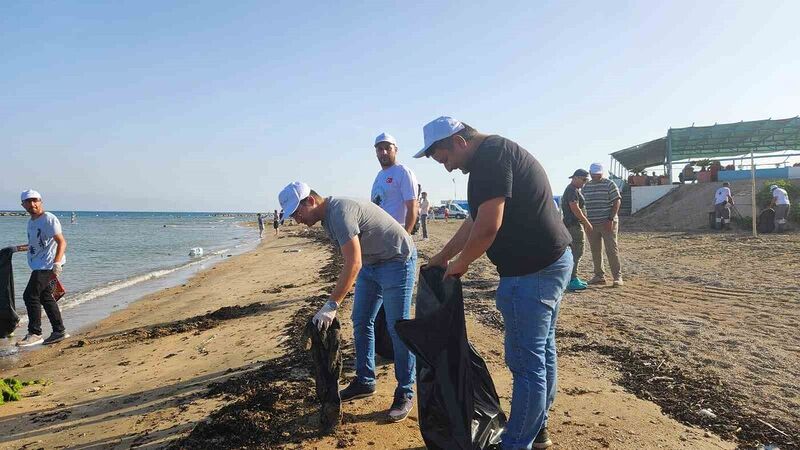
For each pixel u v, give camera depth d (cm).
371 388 420
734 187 2342
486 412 331
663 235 1845
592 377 450
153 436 380
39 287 812
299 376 477
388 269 385
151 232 6119
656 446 324
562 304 744
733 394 398
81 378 591
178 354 651
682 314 654
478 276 1045
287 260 2070
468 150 303
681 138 2992
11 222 9662
